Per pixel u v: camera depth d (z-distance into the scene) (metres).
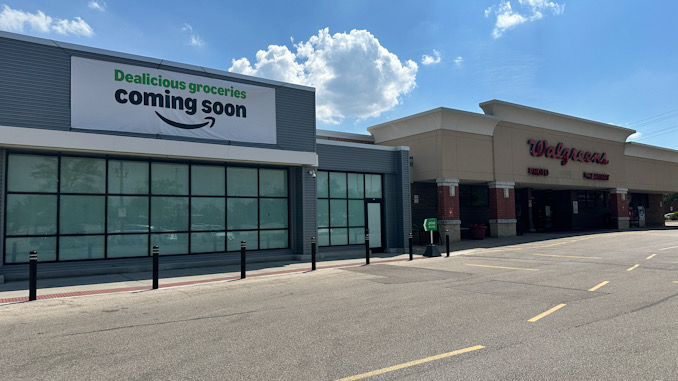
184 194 15.85
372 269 14.62
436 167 24.92
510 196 27.95
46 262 13.34
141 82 14.61
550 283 10.99
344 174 20.27
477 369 5.08
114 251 14.45
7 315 8.46
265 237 17.61
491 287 10.59
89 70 13.77
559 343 6.02
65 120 13.29
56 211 13.60
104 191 14.38
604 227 38.66
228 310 8.59
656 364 5.16
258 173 17.58
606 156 35.66
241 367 5.32
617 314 7.61
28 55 12.89
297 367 5.28
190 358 5.69
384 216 21.23
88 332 7.08
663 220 46.31
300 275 13.62
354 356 5.64
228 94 16.34
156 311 8.66
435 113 24.59
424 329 6.87
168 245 15.43
